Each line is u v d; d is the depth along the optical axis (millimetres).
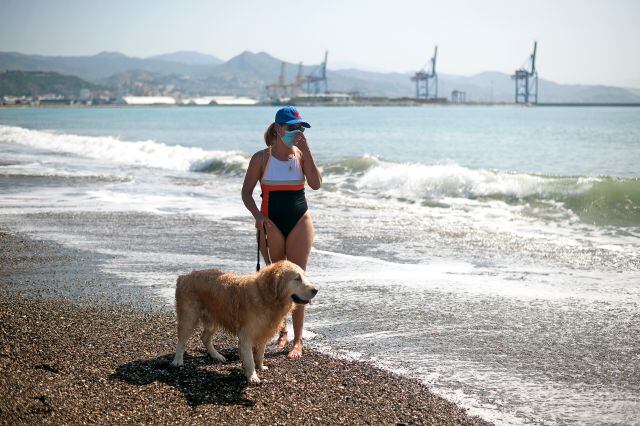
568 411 4586
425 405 4684
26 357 5406
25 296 7500
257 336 5066
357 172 18922
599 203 12781
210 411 4512
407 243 10445
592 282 8000
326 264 9148
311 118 118562
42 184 18562
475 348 5898
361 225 12078
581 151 32156
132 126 75688
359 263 9164
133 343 5902
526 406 4676
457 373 5320
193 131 61531
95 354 5570
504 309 7023
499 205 13867
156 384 4953
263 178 5941
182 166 23719
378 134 54969
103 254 9734
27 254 9766
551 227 11617
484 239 10648
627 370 5305
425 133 56688
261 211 6000
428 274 8531
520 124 80062
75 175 20953
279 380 5164
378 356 5738
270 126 5902
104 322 6508
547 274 8438
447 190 15430
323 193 16500
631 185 13102
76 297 7441
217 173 21766
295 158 5922
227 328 5242
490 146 37875
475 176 15570
